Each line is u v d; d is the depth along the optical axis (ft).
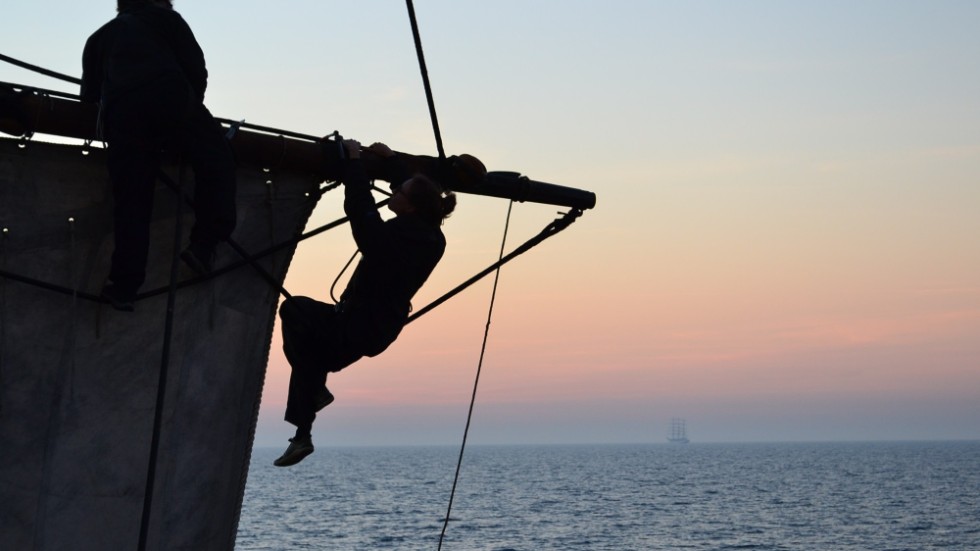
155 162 15.16
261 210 17.63
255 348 17.58
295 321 17.24
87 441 16.17
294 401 17.71
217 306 17.25
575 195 20.53
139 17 15.05
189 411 16.93
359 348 17.16
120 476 16.35
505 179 19.72
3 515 15.62
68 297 16.02
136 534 16.40
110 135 14.74
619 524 322.55
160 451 16.66
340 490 560.20
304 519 351.05
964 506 391.45
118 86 14.61
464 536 288.71
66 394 16.03
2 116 14.93
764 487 544.62
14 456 15.71
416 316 19.04
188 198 16.66
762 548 256.11
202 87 15.61
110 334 16.35
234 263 17.24
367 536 288.71
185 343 16.92
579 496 475.31
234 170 16.21
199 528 16.99
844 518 343.05
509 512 375.66
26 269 15.76
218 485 17.21
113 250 16.22
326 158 17.52
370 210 17.11
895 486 542.57
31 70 15.75
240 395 17.47
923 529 302.66
